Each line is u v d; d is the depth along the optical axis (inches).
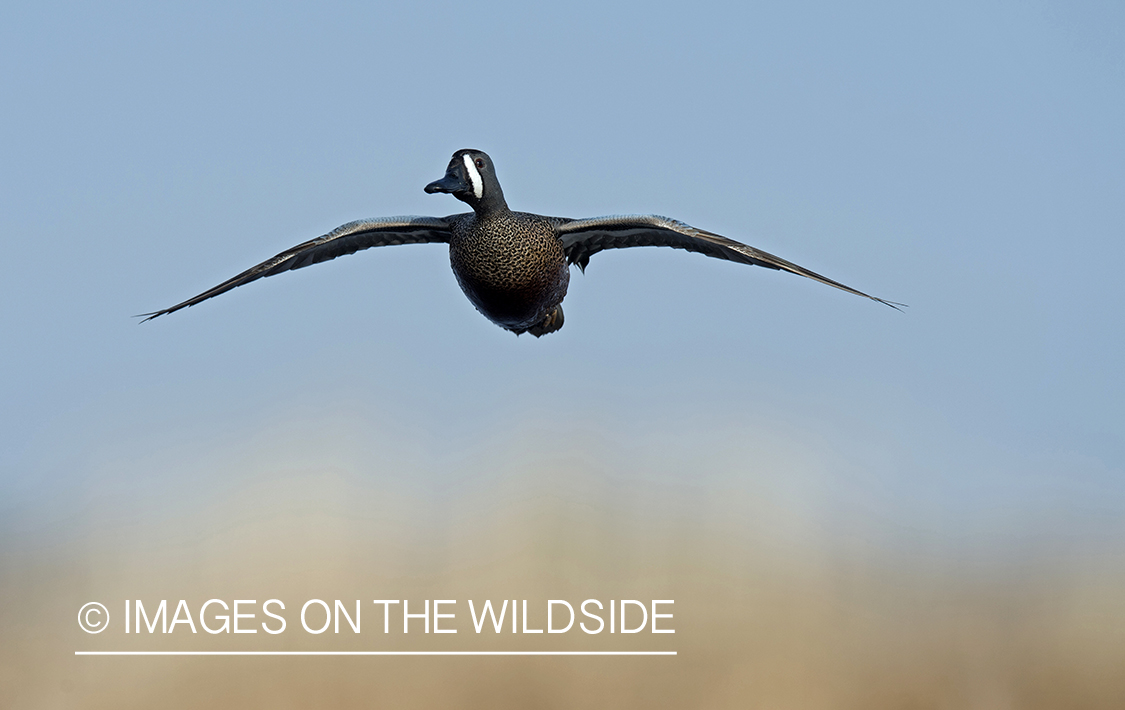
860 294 425.7
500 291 450.0
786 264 430.9
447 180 437.7
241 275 456.8
